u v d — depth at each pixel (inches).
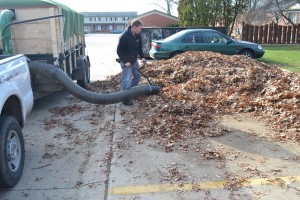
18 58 177.5
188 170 166.7
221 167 168.7
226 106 262.2
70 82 241.0
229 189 149.0
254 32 1021.8
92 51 960.9
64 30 289.9
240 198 141.9
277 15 1363.2
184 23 970.1
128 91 264.7
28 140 216.8
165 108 252.8
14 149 157.9
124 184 156.1
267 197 142.2
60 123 249.9
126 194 147.7
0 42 265.0
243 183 153.3
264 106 251.6
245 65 376.2
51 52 274.8
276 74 319.0
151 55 577.9
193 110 249.9
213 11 944.3
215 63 382.3
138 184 155.6
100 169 172.6
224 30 752.3
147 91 277.1
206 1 936.9
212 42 560.4
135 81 292.7
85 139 215.3
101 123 243.8
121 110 268.5
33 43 273.6
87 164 179.5
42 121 256.7
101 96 249.8
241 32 1080.8
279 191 146.4
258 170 164.9
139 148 193.9
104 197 147.3
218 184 153.1
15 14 268.2
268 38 1027.3
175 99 283.1
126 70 275.0
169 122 226.5
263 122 228.7
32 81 244.2
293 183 152.3
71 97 330.6
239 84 302.4
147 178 160.6
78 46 387.2
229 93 289.1
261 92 282.0
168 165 172.4
